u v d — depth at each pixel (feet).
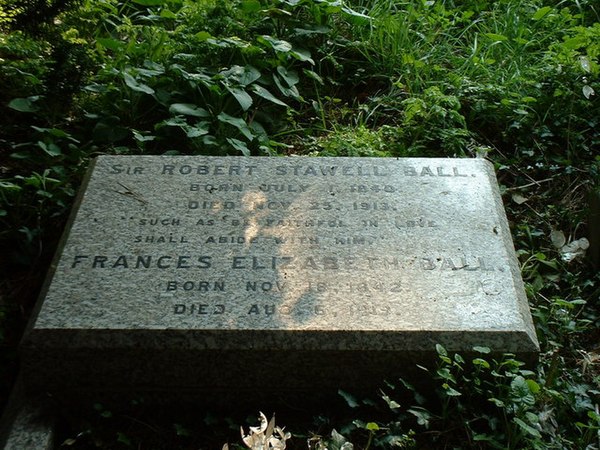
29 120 4.65
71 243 3.41
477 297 3.23
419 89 5.15
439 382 3.14
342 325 3.08
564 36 5.33
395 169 3.88
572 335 3.66
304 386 3.15
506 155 4.83
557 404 3.21
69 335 3.03
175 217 3.56
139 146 4.36
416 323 3.11
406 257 3.40
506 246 3.51
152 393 3.14
